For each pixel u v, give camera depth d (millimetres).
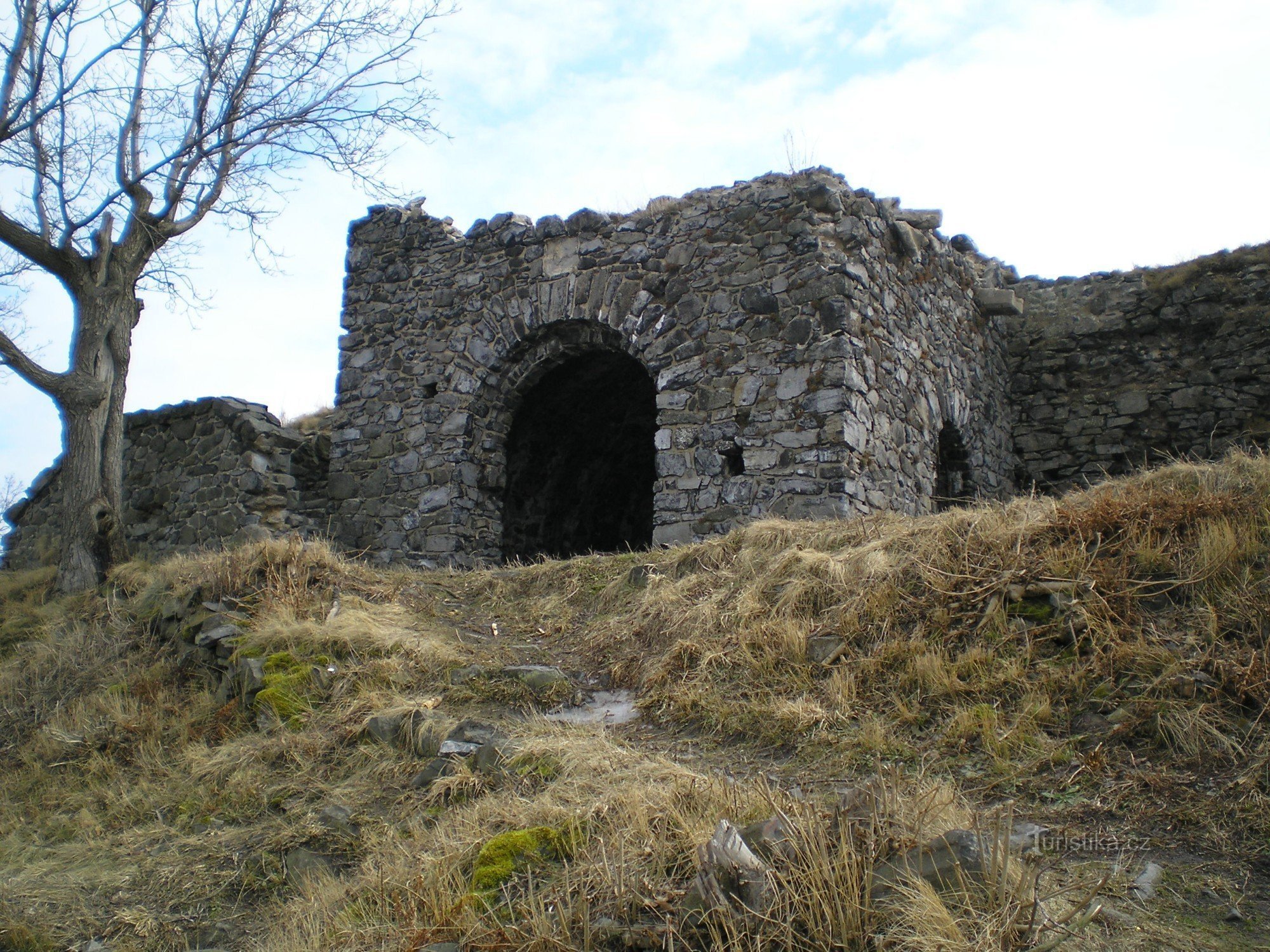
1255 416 13734
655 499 10570
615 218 11797
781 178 10711
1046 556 5461
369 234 13719
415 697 6039
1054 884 3338
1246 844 3480
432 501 12164
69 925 4316
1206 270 14281
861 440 9922
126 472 14039
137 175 10102
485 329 12391
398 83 11352
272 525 12422
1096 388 14938
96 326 9953
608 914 3410
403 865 4109
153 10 10094
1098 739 4289
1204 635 4617
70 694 7395
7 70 9539
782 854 3299
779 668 5617
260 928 4176
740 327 10508
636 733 5457
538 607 7824
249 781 5387
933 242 12812
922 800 3643
